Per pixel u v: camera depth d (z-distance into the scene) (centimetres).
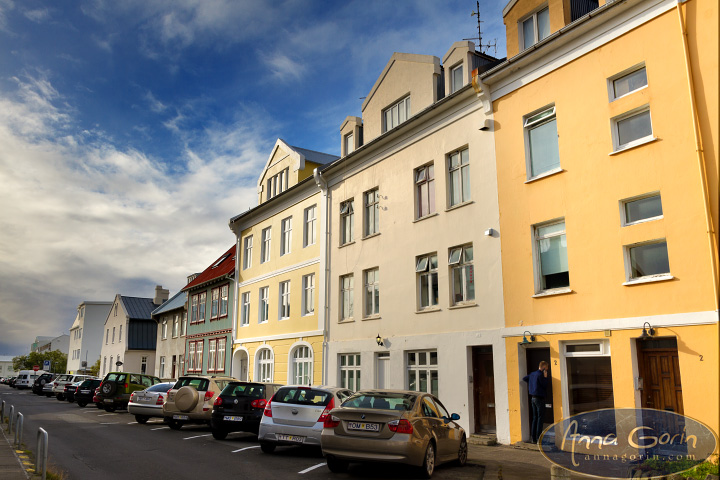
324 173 2461
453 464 1180
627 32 1354
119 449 1298
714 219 1140
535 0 1658
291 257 2680
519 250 1555
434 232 1858
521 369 1507
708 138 1172
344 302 2295
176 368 4034
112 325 5997
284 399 1279
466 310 1697
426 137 1948
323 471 1055
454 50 1930
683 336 1163
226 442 1459
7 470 952
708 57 1188
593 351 1347
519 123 1608
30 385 6225
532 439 1432
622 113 1348
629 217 1327
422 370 1856
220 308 3394
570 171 1447
